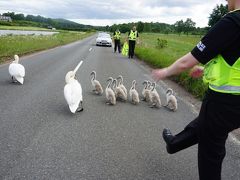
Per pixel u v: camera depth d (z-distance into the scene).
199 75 1.84
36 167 2.10
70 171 2.07
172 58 8.78
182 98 4.66
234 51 1.41
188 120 3.48
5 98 3.90
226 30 1.38
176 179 2.07
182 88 5.46
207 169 1.60
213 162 1.58
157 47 15.09
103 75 6.32
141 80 6.01
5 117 3.15
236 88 1.43
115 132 2.91
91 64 8.23
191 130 1.78
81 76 6.02
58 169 2.09
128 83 5.57
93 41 24.17
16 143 2.49
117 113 3.58
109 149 2.48
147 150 2.52
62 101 3.92
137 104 4.08
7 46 9.83
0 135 2.65
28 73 5.98
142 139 2.76
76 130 2.89
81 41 23.16
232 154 2.57
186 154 2.48
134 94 4.04
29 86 4.72
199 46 1.45
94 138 2.71
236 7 1.45
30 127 2.89
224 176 2.16
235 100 1.44
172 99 3.82
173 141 1.87
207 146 1.57
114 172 2.10
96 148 2.49
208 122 1.52
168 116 3.60
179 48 16.48
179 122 3.38
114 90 4.23
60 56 9.99
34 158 2.24
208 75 1.51
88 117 3.34
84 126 3.02
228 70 1.43
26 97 4.02
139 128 3.07
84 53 11.98
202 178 1.63
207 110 1.51
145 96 4.26
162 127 3.16
